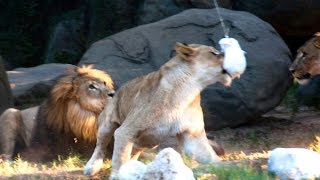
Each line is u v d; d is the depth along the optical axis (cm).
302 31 2202
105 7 2459
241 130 1574
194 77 1027
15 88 1927
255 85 1568
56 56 2541
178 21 1698
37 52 2720
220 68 1020
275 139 1483
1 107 1559
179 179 879
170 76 1033
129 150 1039
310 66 1462
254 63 1585
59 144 1308
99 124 1163
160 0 2308
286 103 1908
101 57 1667
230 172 963
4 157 1295
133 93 1088
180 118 1036
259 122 1661
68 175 1125
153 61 1642
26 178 1099
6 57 2673
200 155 1053
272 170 955
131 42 1677
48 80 1947
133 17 2441
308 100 1869
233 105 1559
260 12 2172
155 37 1677
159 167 888
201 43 1650
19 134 1321
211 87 1565
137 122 1034
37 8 2794
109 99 1271
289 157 942
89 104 1274
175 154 898
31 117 1344
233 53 1014
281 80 1595
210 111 1559
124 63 1650
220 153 1237
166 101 1027
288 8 2139
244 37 1636
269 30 1664
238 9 2220
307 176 919
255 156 1221
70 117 1287
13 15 2755
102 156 1138
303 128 1584
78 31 2584
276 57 1606
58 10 2758
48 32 2697
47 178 1101
